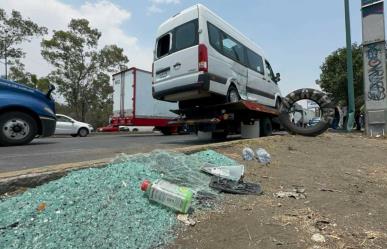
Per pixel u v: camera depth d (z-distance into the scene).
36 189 2.95
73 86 35.66
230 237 2.52
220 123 8.43
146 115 17.05
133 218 2.59
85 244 2.23
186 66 7.54
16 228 2.31
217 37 7.97
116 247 2.24
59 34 33.81
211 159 4.55
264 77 10.73
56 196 2.75
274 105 11.55
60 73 34.91
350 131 13.03
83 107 37.09
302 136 8.43
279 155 5.76
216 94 7.75
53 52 34.12
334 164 5.46
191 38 7.58
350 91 13.24
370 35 10.92
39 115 8.02
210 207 3.01
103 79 36.50
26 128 7.91
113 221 2.52
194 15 7.66
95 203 2.71
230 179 3.70
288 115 8.86
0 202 2.71
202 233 2.55
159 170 3.57
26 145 7.90
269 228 2.69
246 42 9.81
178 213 2.79
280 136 7.93
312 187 3.95
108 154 5.87
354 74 22.67
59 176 3.24
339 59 24.11
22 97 7.80
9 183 2.91
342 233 2.68
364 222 2.94
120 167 3.47
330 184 4.17
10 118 7.67
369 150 7.24
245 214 2.93
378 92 10.68
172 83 7.81
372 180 4.58
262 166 4.76
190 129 9.62
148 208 2.77
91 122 40.47
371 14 10.95
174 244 2.39
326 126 8.45
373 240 2.58
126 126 16.97
